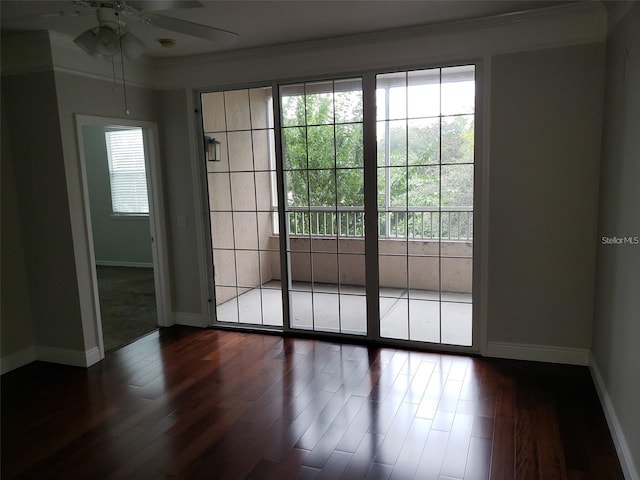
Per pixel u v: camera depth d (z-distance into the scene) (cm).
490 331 382
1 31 339
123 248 809
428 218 426
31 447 274
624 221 256
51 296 389
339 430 283
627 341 242
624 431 243
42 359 401
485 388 330
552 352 368
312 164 426
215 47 402
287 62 407
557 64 337
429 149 394
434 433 277
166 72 446
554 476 236
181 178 462
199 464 254
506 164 359
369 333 424
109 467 254
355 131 406
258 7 306
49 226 378
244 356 402
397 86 392
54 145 362
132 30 347
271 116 436
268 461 255
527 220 359
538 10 327
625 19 265
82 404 324
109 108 400
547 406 304
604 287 309
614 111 291
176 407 317
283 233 443
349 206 421
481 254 375
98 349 398
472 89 373
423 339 416
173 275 484
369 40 379
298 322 457
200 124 452
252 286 471
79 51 370
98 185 803
